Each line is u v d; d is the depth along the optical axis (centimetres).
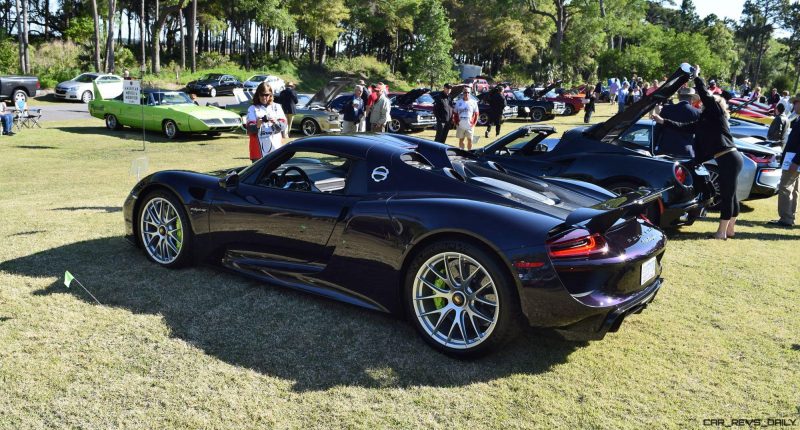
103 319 350
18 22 3384
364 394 281
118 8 5116
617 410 274
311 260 375
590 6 5619
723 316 397
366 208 345
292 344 330
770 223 717
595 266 295
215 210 414
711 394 291
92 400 264
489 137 1744
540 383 297
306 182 386
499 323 302
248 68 5522
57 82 3325
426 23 5597
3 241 505
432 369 308
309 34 5791
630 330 369
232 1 5259
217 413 259
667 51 5975
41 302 370
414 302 329
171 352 313
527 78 6525
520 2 5922
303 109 1678
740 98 2522
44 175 948
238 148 1379
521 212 311
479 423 259
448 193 342
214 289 407
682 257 546
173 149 1345
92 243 505
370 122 1391
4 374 282
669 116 671
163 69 4500
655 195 321
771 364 326
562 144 663
